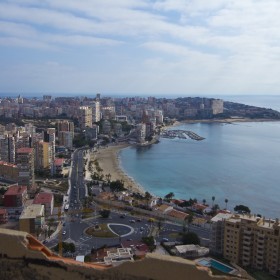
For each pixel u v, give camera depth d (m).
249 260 152.00
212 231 162.62
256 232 150.88
